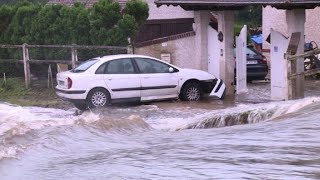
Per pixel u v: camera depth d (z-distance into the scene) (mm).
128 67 21031
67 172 7414
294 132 8898
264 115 12711
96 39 26953
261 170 6340
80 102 20422
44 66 28016
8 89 27406
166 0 23312
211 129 11672
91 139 10188
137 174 6887
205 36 24656
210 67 24719
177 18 36219
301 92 20484
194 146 8797
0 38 30391
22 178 7215
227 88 23812
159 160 7727
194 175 6508
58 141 9688
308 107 11859
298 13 20344
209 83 22312
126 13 27250
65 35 28281
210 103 21281
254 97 22750
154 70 21453
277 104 13508
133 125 12414
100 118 12680
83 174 7199
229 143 8695
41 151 8977
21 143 9453
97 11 26891
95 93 20516
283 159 6844
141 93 21094
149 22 35750
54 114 19750
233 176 6230
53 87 26859
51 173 7418
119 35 26406
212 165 6941
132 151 8898
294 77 20281
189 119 15148
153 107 20391
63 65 25938
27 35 29375
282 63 20797
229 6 22578
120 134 11156
